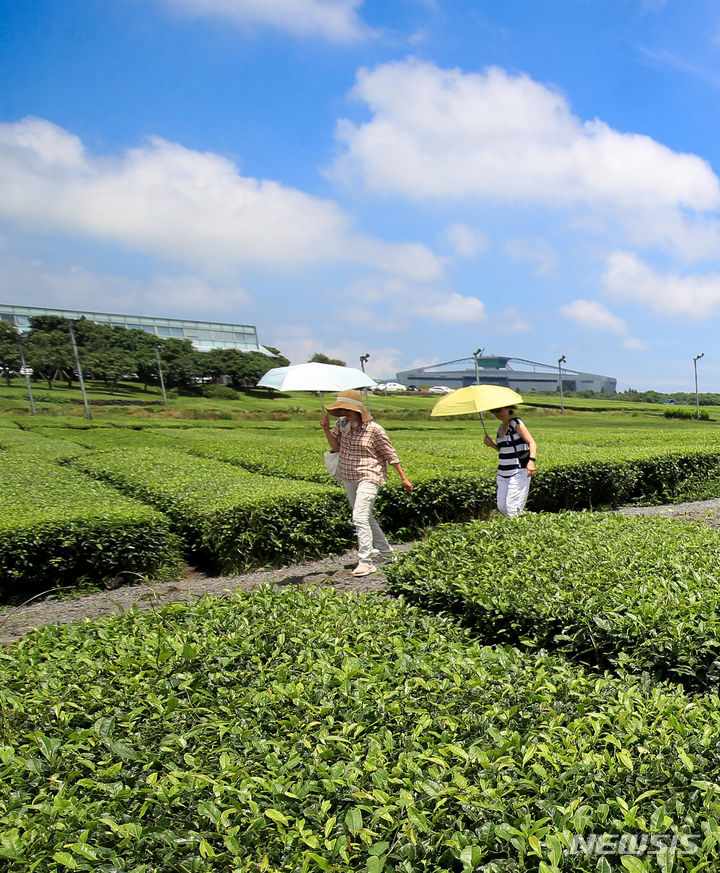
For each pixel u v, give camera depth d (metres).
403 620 4.93
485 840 2.26
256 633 4.41
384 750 2.90
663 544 5.94
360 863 2.26
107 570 8.94
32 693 3.60
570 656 4.55
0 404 63.91
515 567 5.58
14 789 2.79
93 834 2.44
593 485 13.27
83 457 19.36
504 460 8.71
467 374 198.38
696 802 2.45
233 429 43.16
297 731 3.13
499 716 3.12
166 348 98.38
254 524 9.35
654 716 3.15
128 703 3.48
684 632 4.07
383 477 8.12
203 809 2.46
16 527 8.35
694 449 15.43
